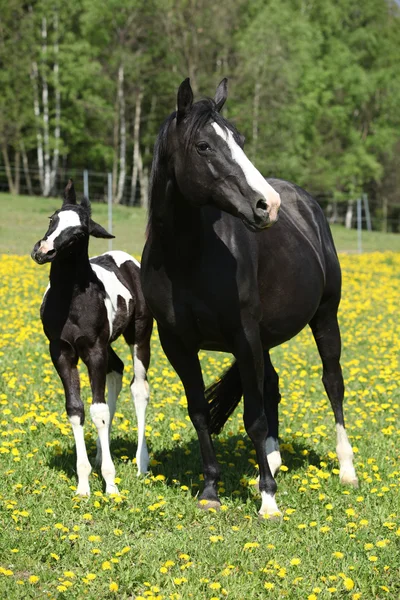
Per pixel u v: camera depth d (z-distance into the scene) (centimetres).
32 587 410
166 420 755
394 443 717
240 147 466
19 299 1402
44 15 4397
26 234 2383
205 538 480
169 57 4216
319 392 920
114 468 571
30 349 1046
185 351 539
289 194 641
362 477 607
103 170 5175
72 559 446
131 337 662
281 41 4334
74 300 568
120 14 4422
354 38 5259
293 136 4609
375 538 486
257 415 523
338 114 5056
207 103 468
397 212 5719
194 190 468
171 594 405
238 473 618
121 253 688
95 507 522
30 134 4569
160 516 517
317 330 645
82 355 580
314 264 593
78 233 553
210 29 4047
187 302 509
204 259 500
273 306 553
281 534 491
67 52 4391
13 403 784
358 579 425
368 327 1388
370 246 3259
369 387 954
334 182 5097
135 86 4562
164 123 491
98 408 571
